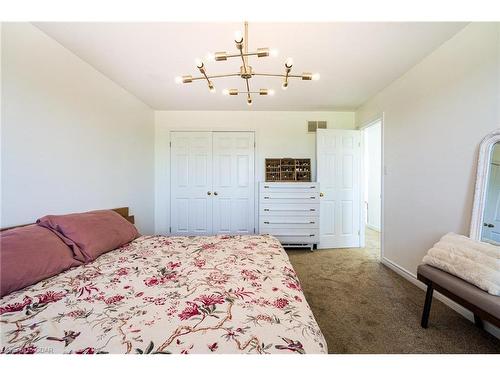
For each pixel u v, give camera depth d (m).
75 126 1.99
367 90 2.89
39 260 1.17
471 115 1.66
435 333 1.53
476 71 1.62
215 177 3.79
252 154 3.79
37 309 0.89
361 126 3.54
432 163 2.04
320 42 1.85
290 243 3.47
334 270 2.67
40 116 1.65
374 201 5.14
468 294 1.22
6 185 1.43
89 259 1.44
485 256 1.27
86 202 2.13
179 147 3.78
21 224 1.52
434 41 1.85
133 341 0.71
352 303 1.92
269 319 0.82
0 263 1.04
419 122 2.20
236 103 3.42
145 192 3.42
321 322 1.66
